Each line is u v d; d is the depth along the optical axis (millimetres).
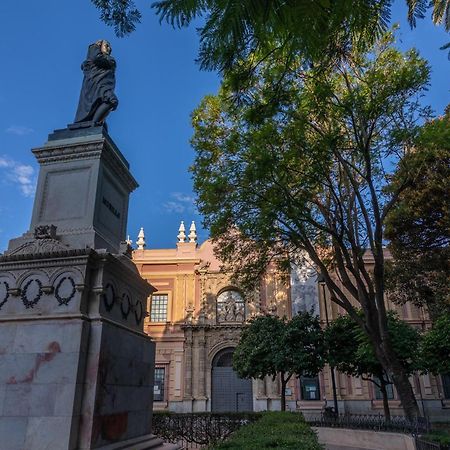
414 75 11422
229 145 13695
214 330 32656
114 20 3984
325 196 15781
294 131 12375
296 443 5391
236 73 4934
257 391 30875
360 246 15469
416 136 12312
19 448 5426
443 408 29406
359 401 29938
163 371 32188
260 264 16719
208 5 2637
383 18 3139
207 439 14953
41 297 6262
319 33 2871
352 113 11836
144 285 7930
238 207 14266
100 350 5969
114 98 8117
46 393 5645
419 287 18438
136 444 6629
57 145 7594
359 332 19953
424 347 20203
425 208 15844
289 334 21656
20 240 6922
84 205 7137
